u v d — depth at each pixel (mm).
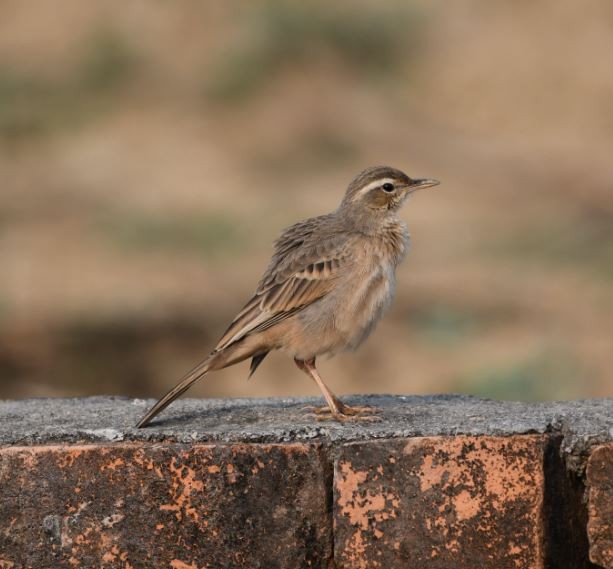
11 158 27641
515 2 33312
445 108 30062
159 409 7004
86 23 32750
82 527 6535
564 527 6465
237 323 7418
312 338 7453
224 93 29125
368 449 6453
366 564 6484
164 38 32094
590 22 32406
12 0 34281
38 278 21375
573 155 27969
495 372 16656
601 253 21906
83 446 6531
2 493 6539
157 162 26797
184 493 6500
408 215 24297
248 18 30938
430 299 19781
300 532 6523
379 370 17078
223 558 6531
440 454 6418
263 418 7047
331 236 7645
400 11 32125
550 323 18641
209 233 23406
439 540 6434
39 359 17391
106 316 19250
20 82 30328
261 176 26156
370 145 27422
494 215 24328
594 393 16203
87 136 28266
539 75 30906
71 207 25016
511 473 6387
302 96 28688
